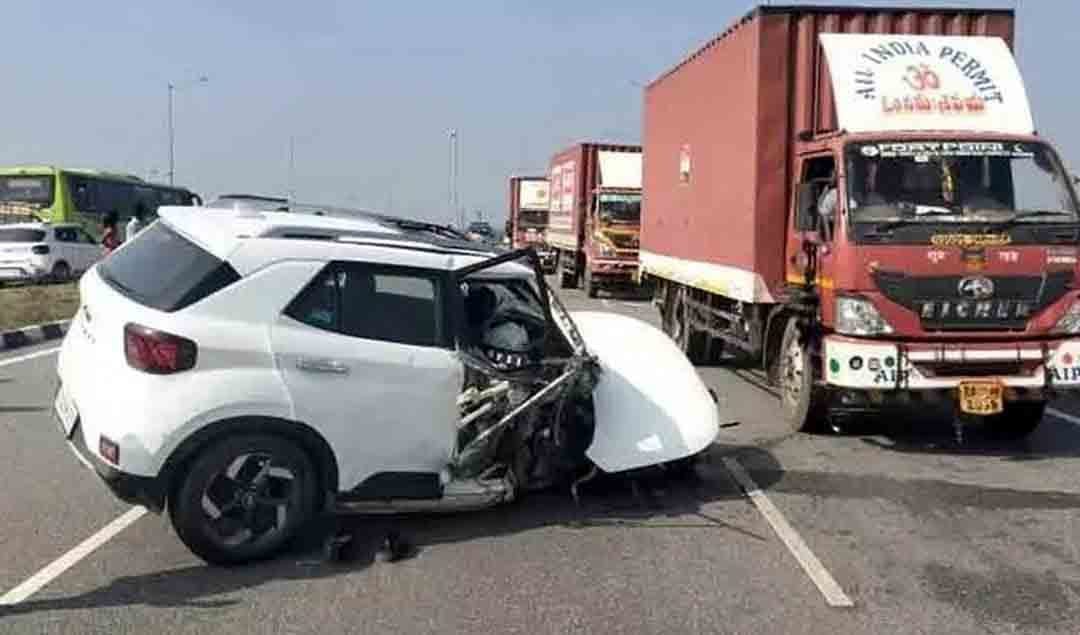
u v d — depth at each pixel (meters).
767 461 8.70
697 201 13.74
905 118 9.34
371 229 6.61
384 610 5.22
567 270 34.16
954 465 8.62
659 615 5.23
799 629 5.08
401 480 6.19
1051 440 9.71
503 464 6.69
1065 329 8.83
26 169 36.69
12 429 9.37
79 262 31.20
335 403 5.92
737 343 12.27
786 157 10.79
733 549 6.32
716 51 12.62
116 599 5.30
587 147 31.62
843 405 9.25
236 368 5.73
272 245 5.95
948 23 10.91
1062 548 6.41
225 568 5.79
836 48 9.77
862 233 8.72
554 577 5.75
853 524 6.89
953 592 5.63
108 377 5.73
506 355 6.51
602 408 7.21
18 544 6.13
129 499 5.70
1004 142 9.14
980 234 8.70
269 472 5.86
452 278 6.32
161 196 42.62
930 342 8.71
